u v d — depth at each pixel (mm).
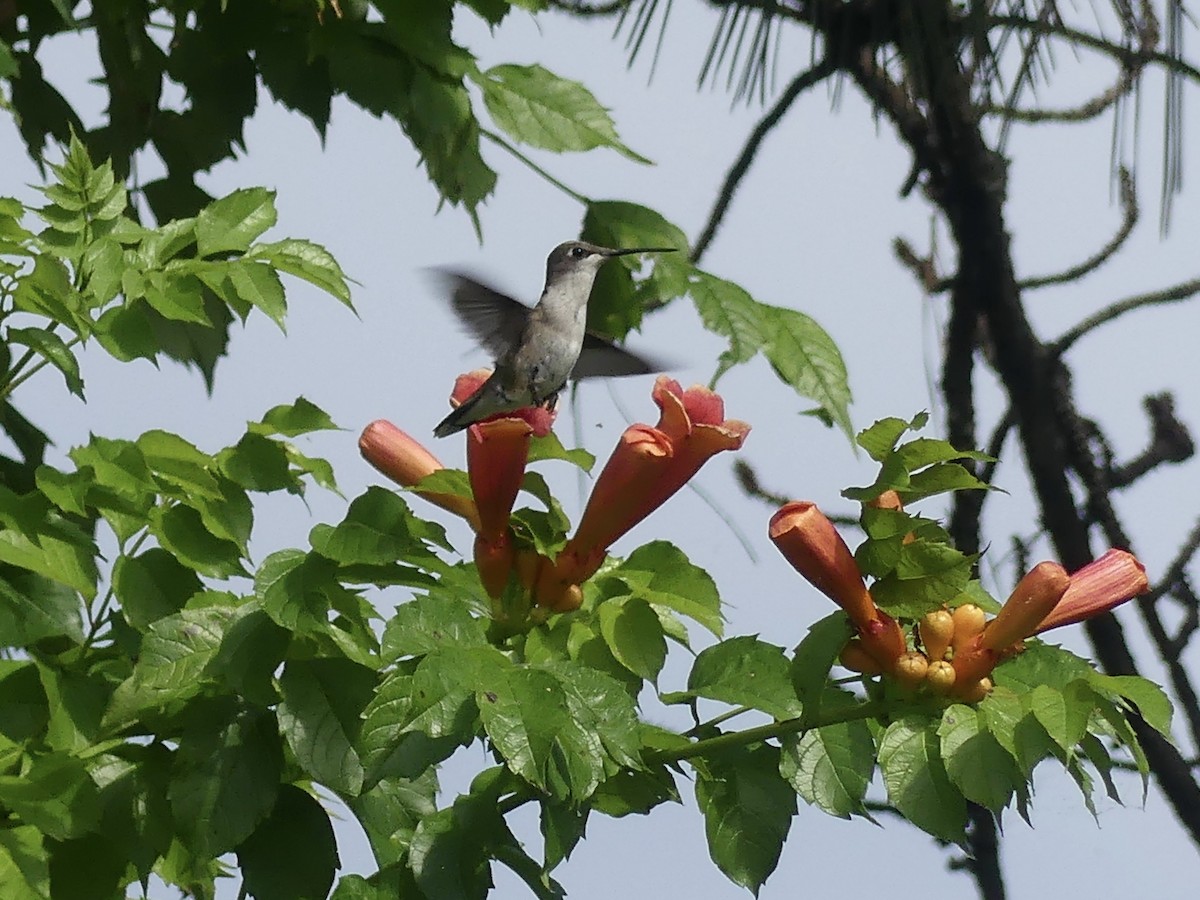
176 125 7910
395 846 5762
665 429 5895
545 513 5957
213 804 5316
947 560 5195
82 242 5754
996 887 9156
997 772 5160
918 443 5148
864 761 5508
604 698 4965
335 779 5242
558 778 4848
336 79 7520
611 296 8164
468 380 6715
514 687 4820
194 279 5832
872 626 5355
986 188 9945
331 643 5516
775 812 5609
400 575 5598
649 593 6008
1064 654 5648
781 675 5730
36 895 4957
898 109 10000
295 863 5531
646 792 5590
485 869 5520
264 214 6113
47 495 5398
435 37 7469
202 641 5375
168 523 5695
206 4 7707
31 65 7879
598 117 7723
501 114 7609
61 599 5527
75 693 5457
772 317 7395
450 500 6055
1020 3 8555
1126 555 5727
